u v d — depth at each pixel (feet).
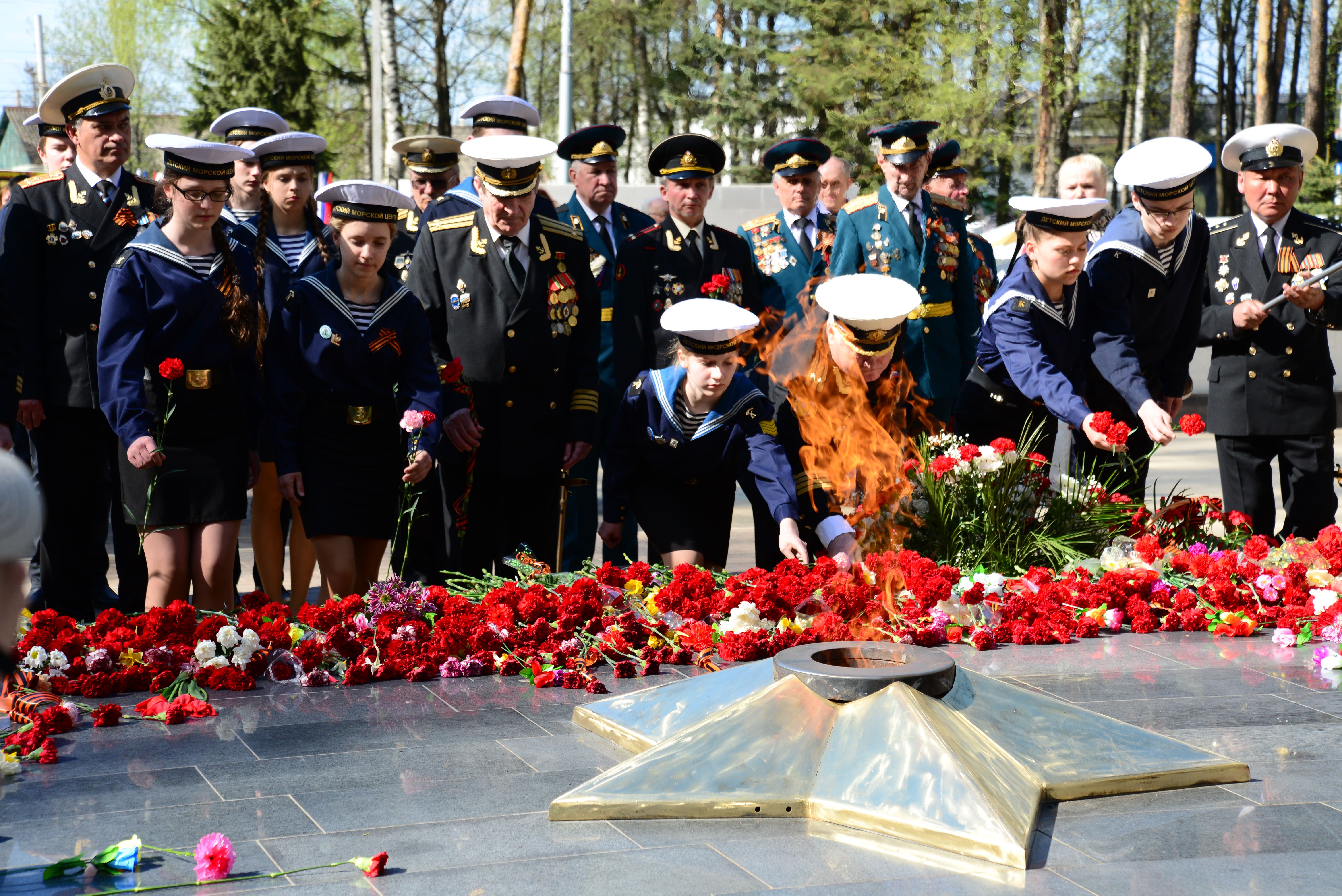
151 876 8.05
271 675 13.03
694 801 9.03
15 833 8.78
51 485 19.47
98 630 13.78
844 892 7.86
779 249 25.50
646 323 23.29
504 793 9.60
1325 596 15.46
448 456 18.30
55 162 20.13
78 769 10.16
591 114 134.72
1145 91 125.18
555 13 120.57
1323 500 21.38
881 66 93.86
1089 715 10.21
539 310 18.66
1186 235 19.71
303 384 16.62
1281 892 7.86
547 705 12.12
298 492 16.49
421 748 10.72
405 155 24.88
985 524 17.49
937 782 8.77
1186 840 8.68
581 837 8.72
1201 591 15.85
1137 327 20.06
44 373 19.15
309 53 130.52
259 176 20.39
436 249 18.79
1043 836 8.74
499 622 13.92
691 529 17.39
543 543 19.45
